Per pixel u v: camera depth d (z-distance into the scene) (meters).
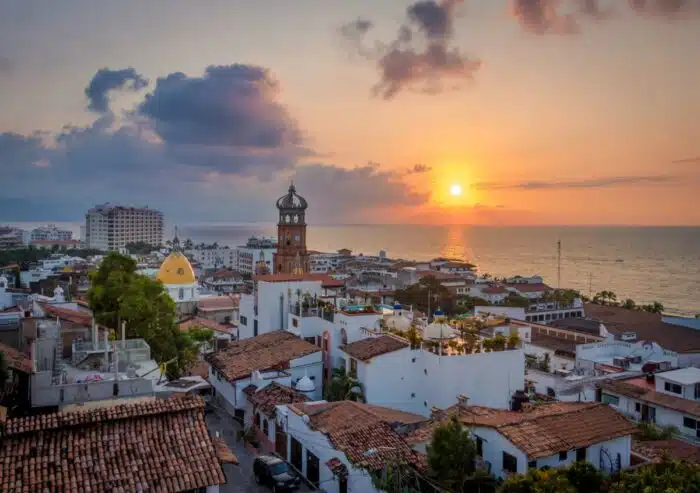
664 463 32.97
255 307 77.94
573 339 99.44
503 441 35.66
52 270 186.62
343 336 61.16
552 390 65.94
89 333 60.78
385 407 50.72
